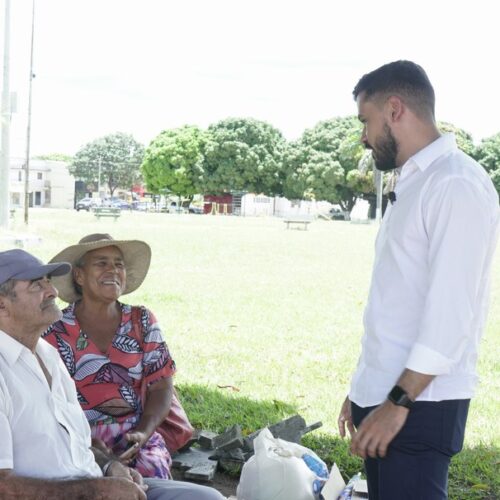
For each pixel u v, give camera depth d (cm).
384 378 270
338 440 520
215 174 7812
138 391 376
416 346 253
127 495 269
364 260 2066
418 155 265
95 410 365
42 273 270
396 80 268
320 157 7106
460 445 271
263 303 1173
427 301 252
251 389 653
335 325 997
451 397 261
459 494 433
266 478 367
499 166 6738
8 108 2203
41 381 273
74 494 262
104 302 370
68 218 4153
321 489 373
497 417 602
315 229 4119
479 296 267
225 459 456
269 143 7775
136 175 11512
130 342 374
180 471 444
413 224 260
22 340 273
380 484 273
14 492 252
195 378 683
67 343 365
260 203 8194
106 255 371
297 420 475
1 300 268
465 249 249
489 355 846
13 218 3055
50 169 10438
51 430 271
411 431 262
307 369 738
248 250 2284
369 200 7106
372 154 283
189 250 2180
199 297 1206
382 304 271
